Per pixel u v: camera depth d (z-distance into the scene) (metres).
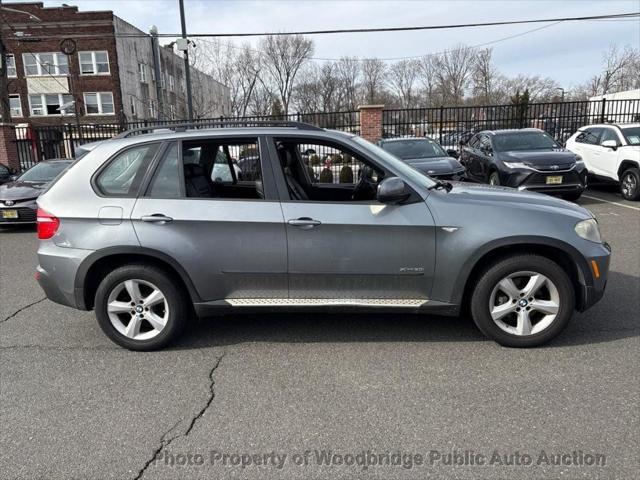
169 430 2.90
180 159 3.86
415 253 3.70
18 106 38.34
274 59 57.97
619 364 3.51
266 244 3.75
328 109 63.78
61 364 3.81
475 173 11.76
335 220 3.69
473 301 3.77
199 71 50.00
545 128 19.70
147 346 3.96
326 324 4.43
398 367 3.58
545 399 3.09
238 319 4.62
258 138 3.87
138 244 3.76
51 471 2.56
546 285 3.70
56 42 37.34
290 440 2.77
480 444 2.68
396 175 3.84
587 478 2.39
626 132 11.16
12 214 9.41
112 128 21.03
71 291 3.91
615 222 8.55
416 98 68.69
